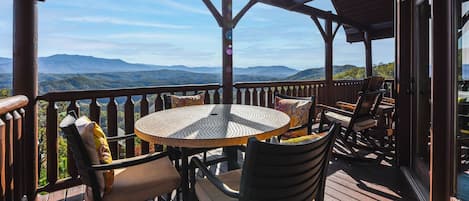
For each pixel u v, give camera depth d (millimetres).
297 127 2779
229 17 3992
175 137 1636
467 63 1829
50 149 2467
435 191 1832
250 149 1132
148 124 1982
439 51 1771
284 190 1239
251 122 2031
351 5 6250
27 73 2260
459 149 1889
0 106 1574
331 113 4023
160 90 3279
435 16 1772
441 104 1791
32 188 2340
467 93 1860
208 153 3660
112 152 2805
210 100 3896
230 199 1506
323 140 1349
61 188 2531
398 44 3041
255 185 1174
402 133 3002
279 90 4820
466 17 1817
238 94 4176
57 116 2498
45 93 2402
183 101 3256
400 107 3014
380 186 2586
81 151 1414
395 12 3146
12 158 1913
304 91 5316
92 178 1448
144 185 1676
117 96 2859
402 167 2984
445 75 1780
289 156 1188
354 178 2787
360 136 4430
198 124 1969
